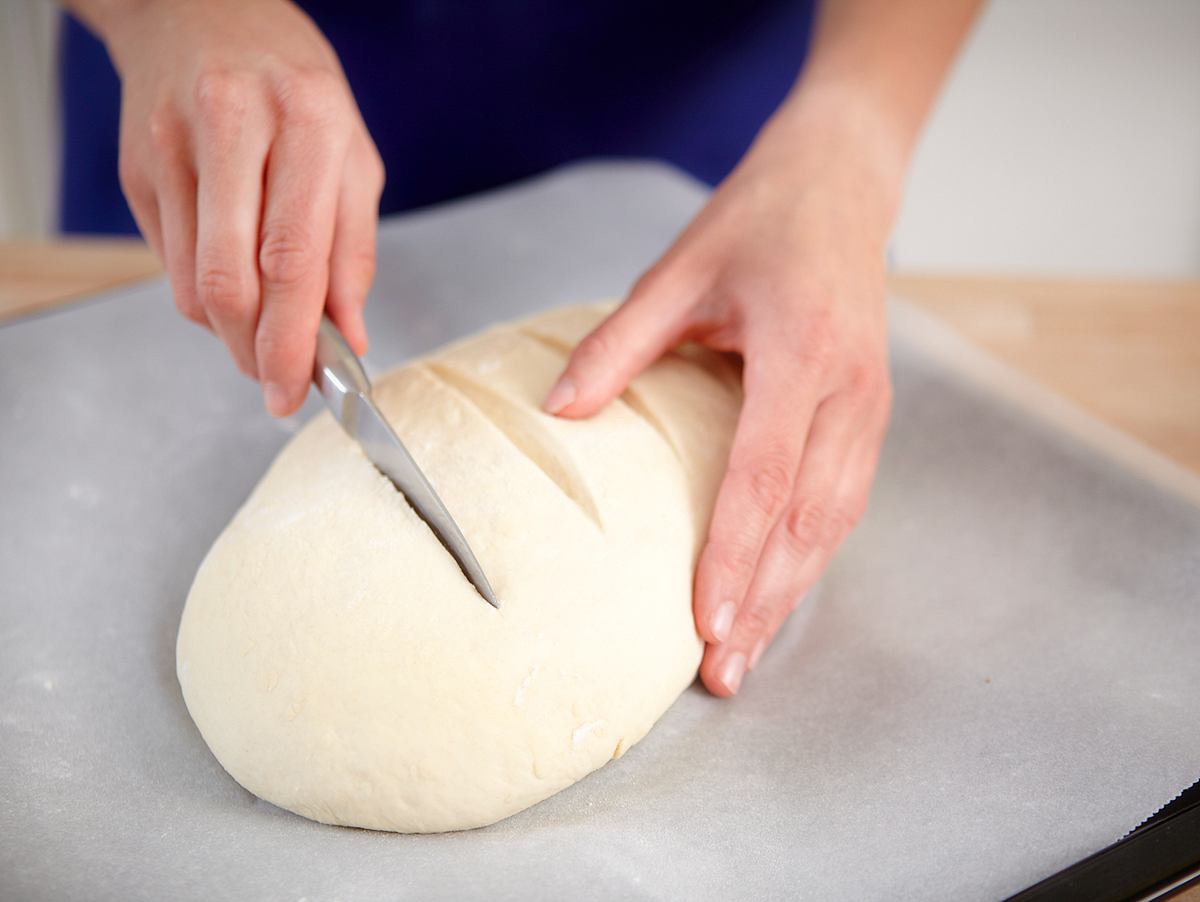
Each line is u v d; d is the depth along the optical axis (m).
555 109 1.80
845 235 1.12
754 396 1.00
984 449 1.26
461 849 0.86
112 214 1.86
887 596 1.12
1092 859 0.83
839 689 1.01
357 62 1.72
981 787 0.90
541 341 1.15
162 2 1.04
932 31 1.41
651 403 1.05
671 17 1.72
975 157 2.48
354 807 0.87
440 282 1.53
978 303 1.59
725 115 1.83
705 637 0.95
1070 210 2.53
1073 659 1.03
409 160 1.82
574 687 0.89
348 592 0.91
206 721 0.93
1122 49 2.34
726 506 0.96
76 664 1.04
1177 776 0.90
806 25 1.76
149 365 1.37
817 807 0.90
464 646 0.88
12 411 1.29
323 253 0.89
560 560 0.92
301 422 1.33
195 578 1.03
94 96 1.76
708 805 0.90
